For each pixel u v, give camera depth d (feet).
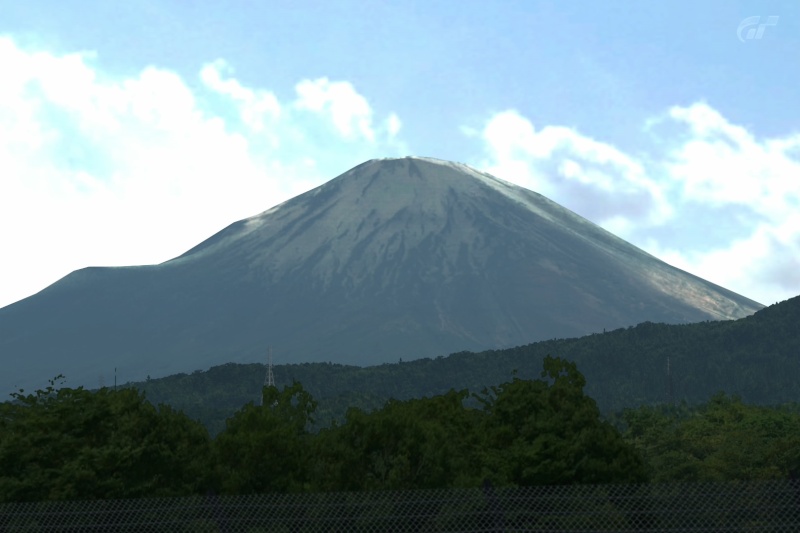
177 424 114.21
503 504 64.13
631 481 122.01
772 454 202.08
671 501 63.00
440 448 116.98
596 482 120.26
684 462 223.10
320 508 67.10
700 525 61.98
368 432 115.44
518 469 120.67
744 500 61.52
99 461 100.78
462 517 63.93
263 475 112.47
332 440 118.93
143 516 72.90
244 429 126.82
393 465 111.96
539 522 63.93
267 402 152.66
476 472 123.95
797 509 60.39
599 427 128.98
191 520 64.90
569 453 120.88
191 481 109.29
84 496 98.53
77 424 107.14
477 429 139.54
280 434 114.52
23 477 100.99
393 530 66.28
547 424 127.75
